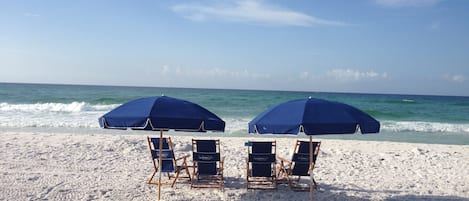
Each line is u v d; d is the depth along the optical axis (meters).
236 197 7.15
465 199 7.37
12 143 12.16
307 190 7.66
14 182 7.60
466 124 25.20
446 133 21.11
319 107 6.09
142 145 12.53
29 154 10.41
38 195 6.88
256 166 7.57
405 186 8.27
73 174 8.47
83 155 10.62
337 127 5.70
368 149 13.28
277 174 8.06
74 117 22.84
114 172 8.84
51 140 13.19
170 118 5.83
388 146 14.21
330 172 9.46
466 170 10.12
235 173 9.12
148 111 5.91
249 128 6.26
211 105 39.47
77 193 7.07
